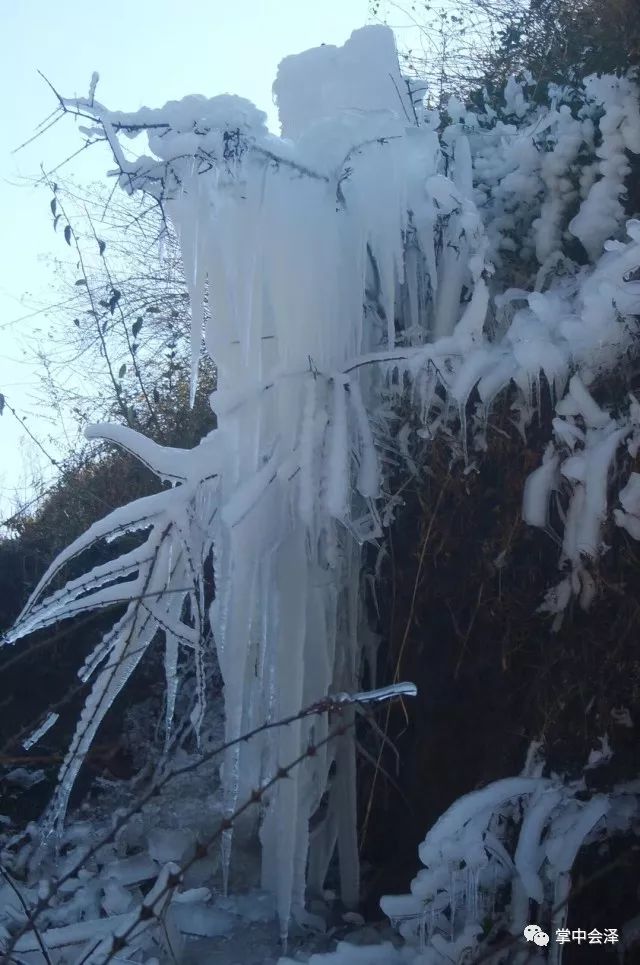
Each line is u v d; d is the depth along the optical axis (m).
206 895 4.54
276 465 4.40
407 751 4.72
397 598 4.66
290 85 5.03
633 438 3.79
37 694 6.68
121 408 7.33
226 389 4.52
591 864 3.73
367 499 4.43
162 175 4.21
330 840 4.63
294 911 4.36
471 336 4.36
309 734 4.40
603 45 4.72
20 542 7.36
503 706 4.21
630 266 3.88
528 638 4.11
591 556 3.80
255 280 4.36
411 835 4.58
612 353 3.96
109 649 4.63
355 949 3.76
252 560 4.36
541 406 4.16
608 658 3.74
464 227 4.52
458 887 3.69
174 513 4.55
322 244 4.36
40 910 3.32
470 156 5.00
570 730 3.86
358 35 4.93
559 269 4.69
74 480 7.37
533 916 3.73
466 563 4.32
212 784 5.88
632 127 4.37
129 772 6.36
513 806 3.87
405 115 4.94
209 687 6.68
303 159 4.29
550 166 4.73
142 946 4.09
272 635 4.43
